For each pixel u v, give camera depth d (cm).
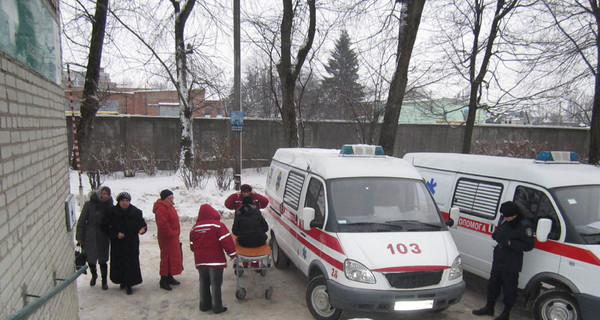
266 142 1845
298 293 611
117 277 596
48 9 357
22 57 277
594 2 1107
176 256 617
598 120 1132
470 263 619
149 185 1302
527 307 537
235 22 1185
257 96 2533
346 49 2306
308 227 516
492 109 1499
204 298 543
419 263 457
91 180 1095
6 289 233
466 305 579
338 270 468
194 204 1115
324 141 1916
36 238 303
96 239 604
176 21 1495
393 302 442
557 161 585
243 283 651
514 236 493
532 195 536
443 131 2031
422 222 530
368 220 514
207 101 1980
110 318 518
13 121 260
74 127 858
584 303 447
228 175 1337
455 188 668
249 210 598
